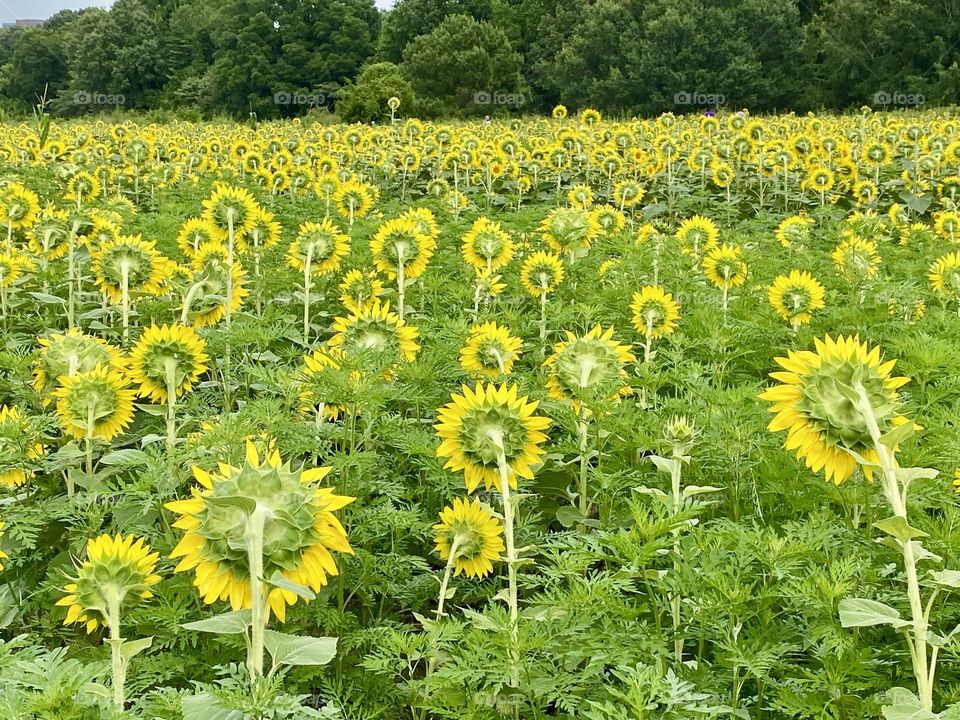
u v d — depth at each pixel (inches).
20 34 3363.7
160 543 106.1
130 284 203.6
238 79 2539.4
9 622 106.0
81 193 365.4
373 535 108.3
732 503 118.3
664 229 374.3
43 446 133.7
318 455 116.2
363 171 577.3
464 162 516.4
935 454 104.9
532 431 101.0
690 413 128.9
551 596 84.4
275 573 72.5
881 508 104.7
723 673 84.5
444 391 157.2
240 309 224.7
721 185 474.6
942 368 139.2
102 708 65.1
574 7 2423.7
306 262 210.5
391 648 89.3
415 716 90.6
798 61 2017.7
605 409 123.5
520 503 135.6
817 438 81.7
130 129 860.0
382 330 146.3
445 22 2167.8
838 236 330.0
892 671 87.8
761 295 228.8
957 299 216.4
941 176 517.0
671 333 177.0
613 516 126.2
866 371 80.3
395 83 1427.2
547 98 2353.6
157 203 429.7
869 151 505.0
